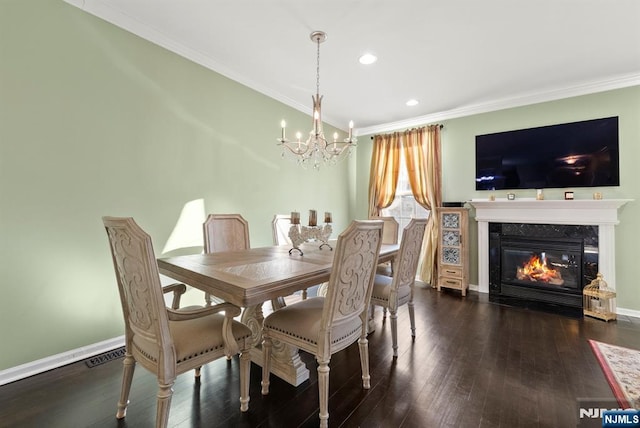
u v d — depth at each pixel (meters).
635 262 3.10
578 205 3.26
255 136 3.47
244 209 3.35
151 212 2.52
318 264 1.82
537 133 3.64
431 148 4.36
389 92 3.64
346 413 1.59
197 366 1.38
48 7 1.96
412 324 2.56
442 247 4.09
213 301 2.72
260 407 1.63
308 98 3.86
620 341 2.47
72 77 2.07
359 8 2.16
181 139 2.73
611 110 3.22
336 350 1.57
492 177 3.95
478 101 3.92
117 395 1.72
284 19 2.30
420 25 2.34
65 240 2.05
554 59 2.82
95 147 2.18
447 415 1.58
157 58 2.54
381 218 3.53
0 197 1.79
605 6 2.08
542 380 1.90
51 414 1.55
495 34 2.44
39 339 1.94
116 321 2.30
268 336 1.75
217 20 2.33
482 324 2.86
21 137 1.86
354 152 5.36
